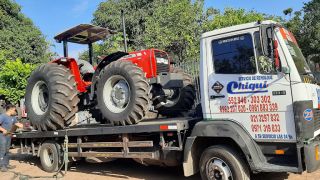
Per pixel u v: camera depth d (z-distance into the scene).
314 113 4.78
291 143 4.63
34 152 8.20
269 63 4.64
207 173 5.16
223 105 5.14
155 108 7.00
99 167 7.67
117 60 6.81
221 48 5.20
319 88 5.18
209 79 5.29
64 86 7.20
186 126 5.46
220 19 16.20
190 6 18.19
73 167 7.84
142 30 25.94
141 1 27.53
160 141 5.63
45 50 25.56
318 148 4.58
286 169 4.53
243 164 4.91
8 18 24.89
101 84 6.56
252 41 4.91
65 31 7.75
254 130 4.88
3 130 7.79
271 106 4.73
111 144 6.33
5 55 21.14
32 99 7.73
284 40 4.77
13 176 7.34
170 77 6.85
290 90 4.60
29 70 13.70
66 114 7.23
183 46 17.67
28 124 8.70
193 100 7.24
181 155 5.61
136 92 6.03
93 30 7.95
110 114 6.37
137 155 5.95
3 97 13.64
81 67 8.08
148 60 6.88
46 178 6.94
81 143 6.93
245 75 4.95
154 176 6.48
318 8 18.89
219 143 5.26
